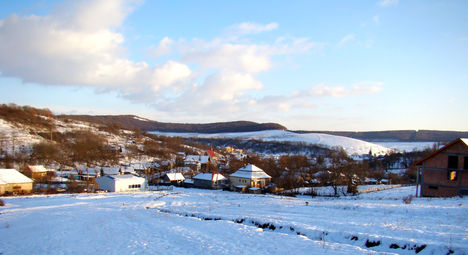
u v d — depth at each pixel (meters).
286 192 63.84
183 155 161.75
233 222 23.33
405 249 15.75
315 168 115.50
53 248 17.88
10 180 58.81
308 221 22.80
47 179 76.12
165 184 89.44
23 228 24.41
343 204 33.28
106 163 115.88
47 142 116.06
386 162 160.62
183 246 17.00
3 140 115.44
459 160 40.25
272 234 18.88
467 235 16.66
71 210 33.16
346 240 17.92
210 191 74.38
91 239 19.67
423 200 34.03
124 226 23.34
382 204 31.27
